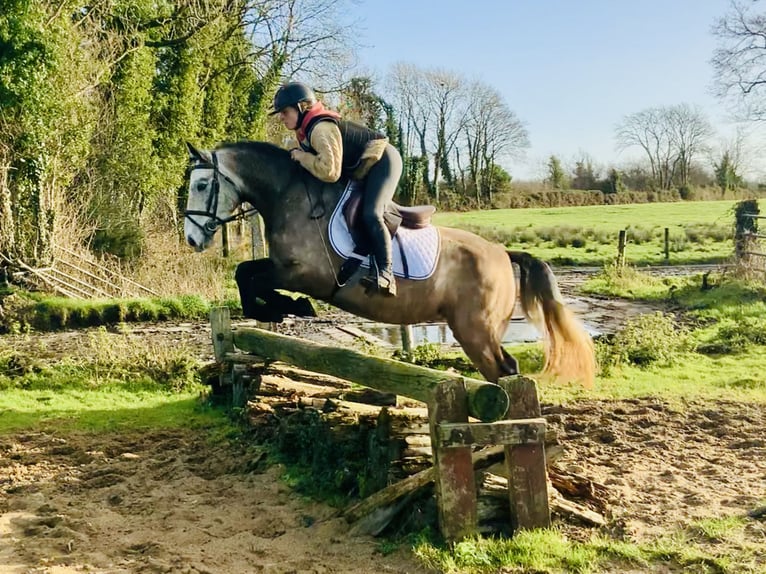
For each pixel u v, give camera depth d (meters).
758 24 35.94
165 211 26.28
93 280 19.16
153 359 9.97
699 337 12.59
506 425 4.47
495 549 4.34
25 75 17.48
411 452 4.90
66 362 10.09
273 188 5.38
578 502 5.12
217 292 19.41
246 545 4.63
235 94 32.00
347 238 5.31
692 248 32.69
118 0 23.03
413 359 10.27
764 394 8.69
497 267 5.80
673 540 4.55
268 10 29.92
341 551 4.54
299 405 6.42
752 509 5.10
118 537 4.77
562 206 72.38
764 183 77.62
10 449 6.77
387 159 5.40
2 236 18.14
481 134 72.69
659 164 84.50
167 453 6.61
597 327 14.69
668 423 7.47
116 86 23.36
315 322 16.64
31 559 4.41
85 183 21.56
